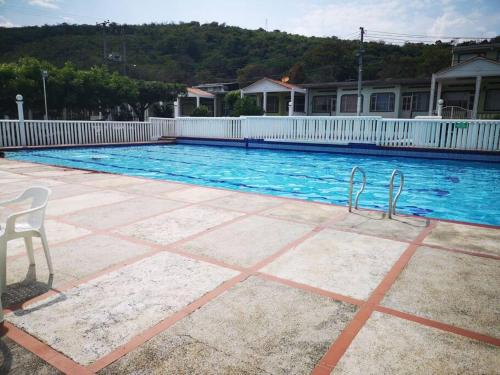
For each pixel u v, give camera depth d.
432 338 2.43
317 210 5.71
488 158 13.37
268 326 2.56
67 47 58.97
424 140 14.60
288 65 59.50
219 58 68.06
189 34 72.69
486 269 3.52
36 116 31.47
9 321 2.62
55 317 2.67
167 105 38.94
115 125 19.25
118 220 5.09
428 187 9.87
